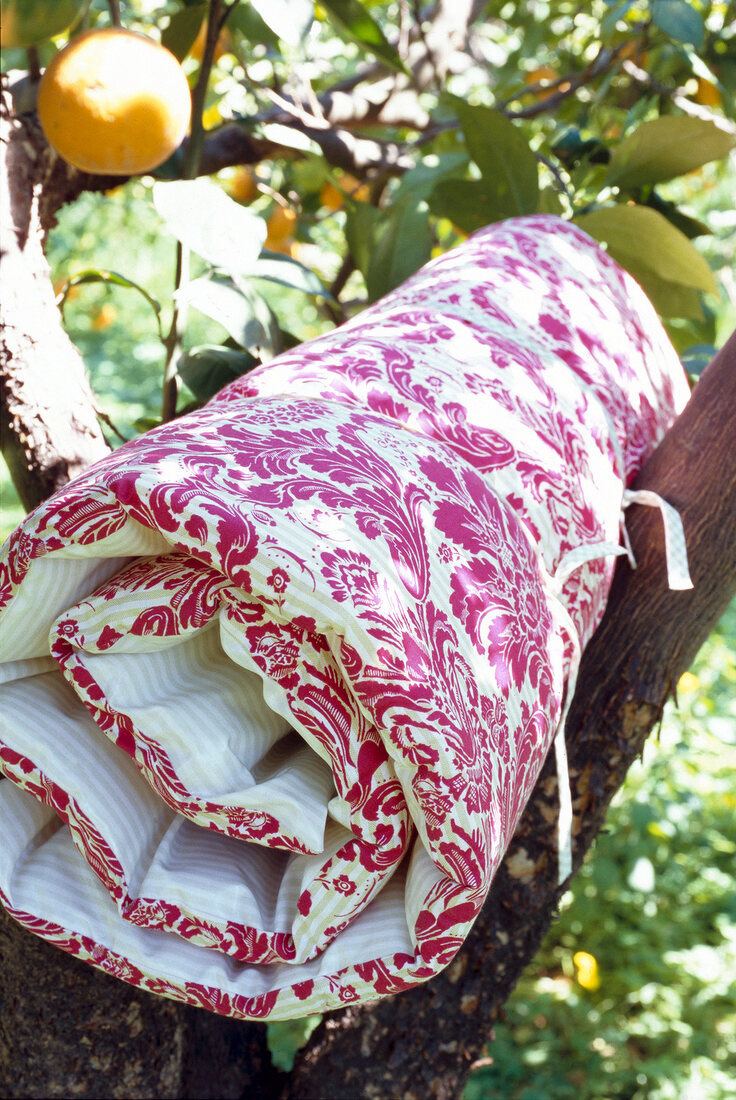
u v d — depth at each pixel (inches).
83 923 26.2
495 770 25.4
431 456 29.0
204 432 25.5
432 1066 43.9
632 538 41.8
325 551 23.0
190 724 24.8
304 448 25.8
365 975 25.5
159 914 25.6
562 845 35.5
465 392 32.7
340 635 22.8
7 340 43.9
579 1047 91.5
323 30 100.1
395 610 23.4
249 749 26.3
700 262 54.1
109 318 172.6
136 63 37.6
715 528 40.5
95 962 26.3
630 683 42.4
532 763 28.7
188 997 26.1
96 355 216.5
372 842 24.8
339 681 24.3
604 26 63.5
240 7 60.5
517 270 40.8
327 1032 45.9
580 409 36.4
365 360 32.1
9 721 24.9
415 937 24.9
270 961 26.2
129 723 24.5
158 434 26.2
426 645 24.0
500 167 58.3
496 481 31.8
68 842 27.7
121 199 141.8
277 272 49.2
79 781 25.0
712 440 40.3
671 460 41.2
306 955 25.7
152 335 234.1
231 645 24.3
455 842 23.4
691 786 117.9
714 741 116.5
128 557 26.5
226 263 38.8
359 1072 44.2
